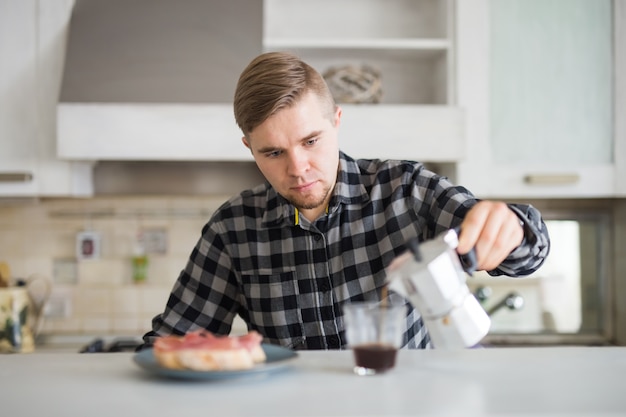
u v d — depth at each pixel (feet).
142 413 2.67
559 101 8.72
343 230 4.76
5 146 8.55
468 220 3.53
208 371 3.07
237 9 8.62
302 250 4.79
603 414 2.58
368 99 8.65
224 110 8.16
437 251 3.31
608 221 9.79
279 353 3.49
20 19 8.60
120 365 3.64
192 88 8.29
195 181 9.59
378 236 4.75
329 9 9.49
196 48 8.44
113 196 9.54
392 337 3.24
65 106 8.14
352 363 3.54
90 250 9.52
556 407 2.67
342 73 8.68
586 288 9.81
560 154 8.71
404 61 9.50
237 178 9.61
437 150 8.27
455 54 8.70
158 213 9.68
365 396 2.86
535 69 8.70
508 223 3.57
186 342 3.30
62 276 9.68
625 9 8.73
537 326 9.75
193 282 5.05
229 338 3.37
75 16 8.63
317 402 2.77
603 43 8.75
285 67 4.05
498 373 3.28
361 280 4.72
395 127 8.23
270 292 4.85
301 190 4.19
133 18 8.59
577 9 8.74
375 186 4.81
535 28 8.71
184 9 8.61
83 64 8.41
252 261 4.90
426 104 9.50
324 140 4.14
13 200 8.82
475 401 2.77
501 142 8.66
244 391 2.99
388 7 9.50
